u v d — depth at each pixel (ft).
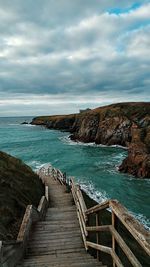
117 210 12.44
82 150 180.55
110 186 94.12
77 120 290.15
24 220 25.85
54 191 57.16
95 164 134.31
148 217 66.64
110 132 200.95
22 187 43.57
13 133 324.39
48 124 379.76
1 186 36.94
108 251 15.23
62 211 38.78
